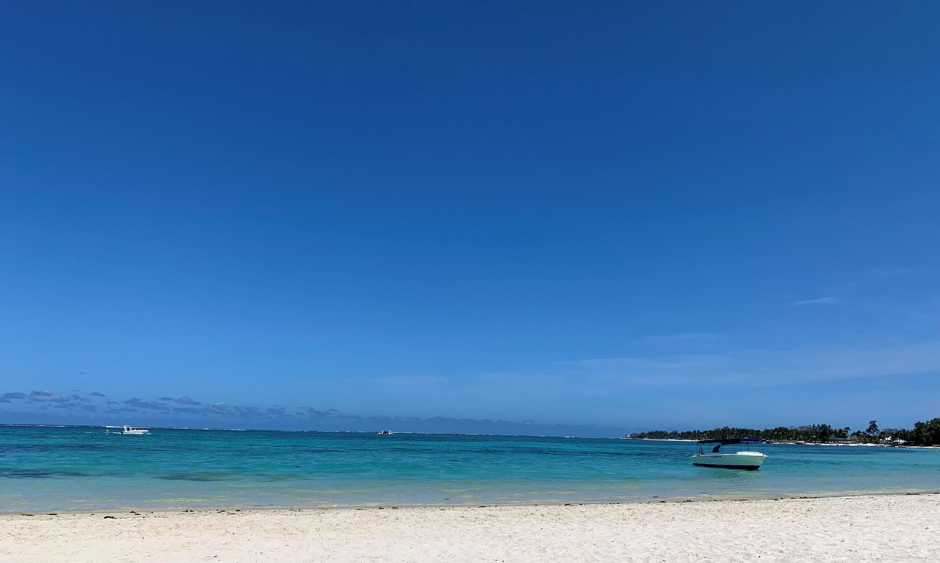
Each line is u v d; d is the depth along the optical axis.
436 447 100.56
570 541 14.91
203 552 13.71
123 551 13.69
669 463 61.06
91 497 24.75
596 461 63.50
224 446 80.94
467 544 14.65
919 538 14.67
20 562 12.52
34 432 147.62
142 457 50.81
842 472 52.88
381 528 17.44
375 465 47.91
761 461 49.00
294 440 132.38
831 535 15.26
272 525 17.84
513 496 28.66
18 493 25.47
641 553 13.18
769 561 12.17
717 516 20.36
